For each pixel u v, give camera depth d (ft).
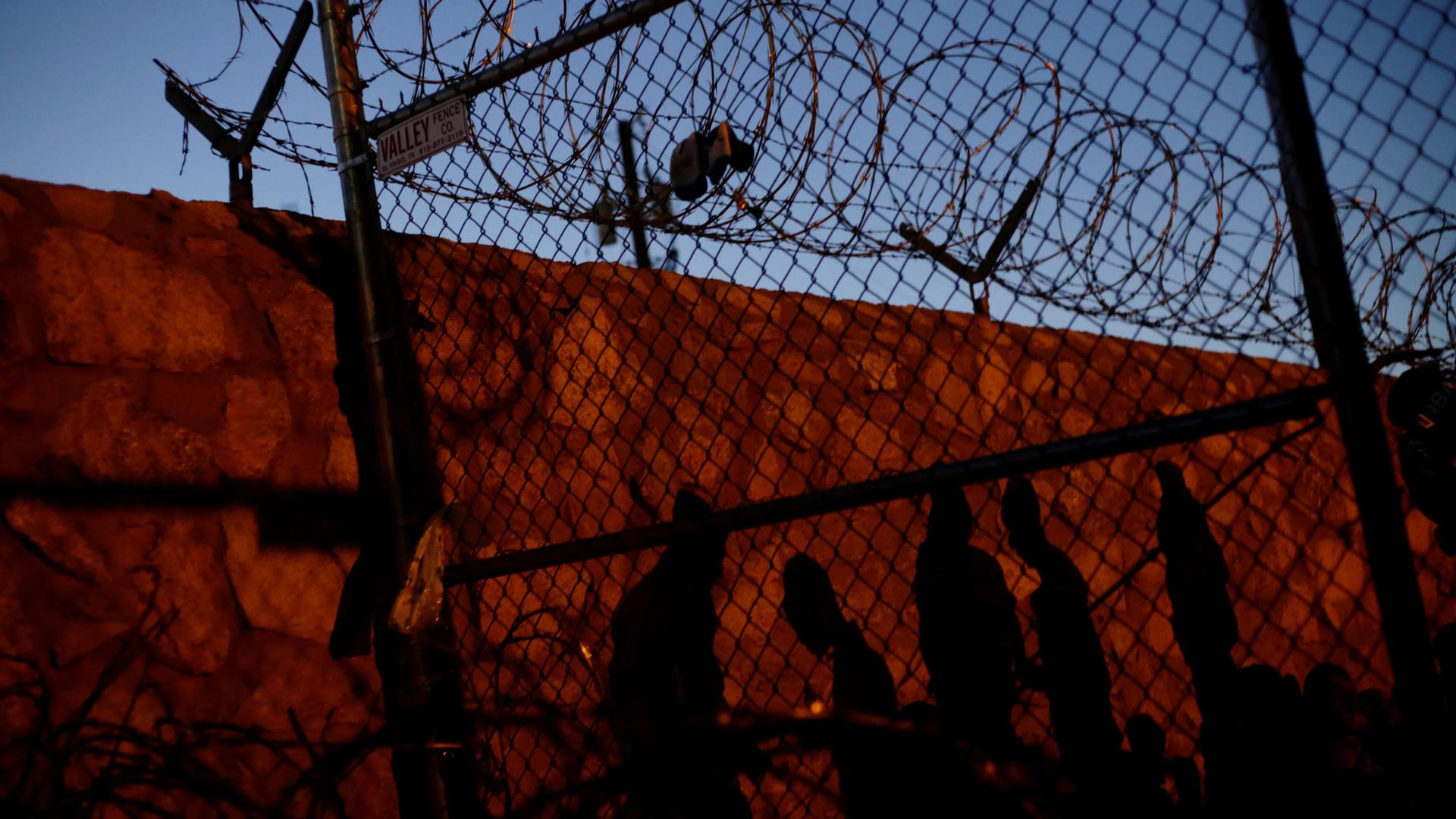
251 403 8.11
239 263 8.43
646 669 8.91
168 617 7.30
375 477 8.78
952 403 11.94
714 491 10.30
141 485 7.39
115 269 7.63
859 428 9.75
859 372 11.44
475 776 7.11
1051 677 10.12
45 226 7.38
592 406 9.91
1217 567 10.51
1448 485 9.17
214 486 7.78
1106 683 10.18
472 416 9.15
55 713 6.65
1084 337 13.09
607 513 9.66
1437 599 13.58
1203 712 10.23
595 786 5.86
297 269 8.85
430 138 7.61
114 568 7.14
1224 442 13.43
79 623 6.90
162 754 6.24
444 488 8.73
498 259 9.87
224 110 9.18
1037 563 10.68
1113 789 8.27
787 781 5.69
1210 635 10.39
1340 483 14.43
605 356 10.13
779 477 10.58
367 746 6.44
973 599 9.79
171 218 8.20
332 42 7.96
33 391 7.03
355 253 7.74
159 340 7.73
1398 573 4.39
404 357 8.23
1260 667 9.05
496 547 8.89
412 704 7.09
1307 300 4.72
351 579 8.36
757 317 11.04
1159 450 13.01
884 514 9.68
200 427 7.79
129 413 7.43
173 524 7.52
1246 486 13.42
